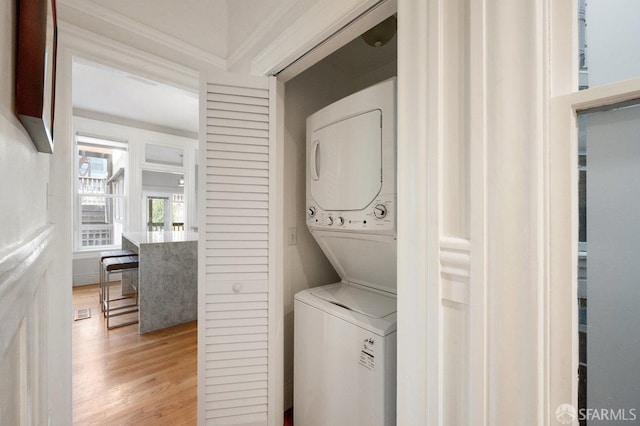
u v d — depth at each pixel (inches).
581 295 23.5
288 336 74.2
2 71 18.1
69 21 55.2
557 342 23.5
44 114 25.2
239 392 57.5
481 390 26.1
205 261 55.9
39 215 35.7
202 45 73.0
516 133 24.6
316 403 56.8
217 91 56.3
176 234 164.4
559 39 23.8
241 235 57.6
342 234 59.7
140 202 209.9
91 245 200.5
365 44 72.0
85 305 151.4
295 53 53.8
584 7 23.5
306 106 78.0
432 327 30.2
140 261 117.6
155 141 216.8
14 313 17.7
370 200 50.9
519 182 24.4
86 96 161.6
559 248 23.5
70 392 54.5
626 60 21.7
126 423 68.1
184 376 87.6
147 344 108.2
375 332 45.5
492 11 25.8
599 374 22.8
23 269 19.3
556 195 23.6
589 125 22.9
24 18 21.3
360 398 47.5
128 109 182.9
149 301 119.0
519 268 24.4
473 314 26.6
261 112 58.8
